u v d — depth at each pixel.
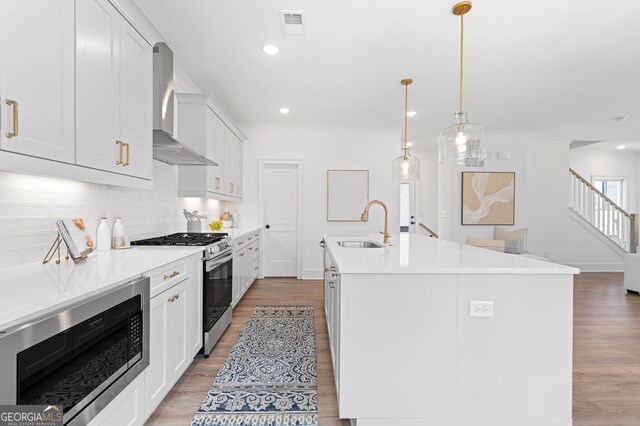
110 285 1.36
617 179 7.77
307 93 3.98
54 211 1.81
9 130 1.12
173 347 1.96
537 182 6.15
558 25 2.50
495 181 6.02
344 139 5.54
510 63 3.15
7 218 1.53
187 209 3.78
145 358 1.59
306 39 2.72
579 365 2.48
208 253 2.50
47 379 1.01
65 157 1.40
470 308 1.70
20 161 1.18
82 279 1.30
